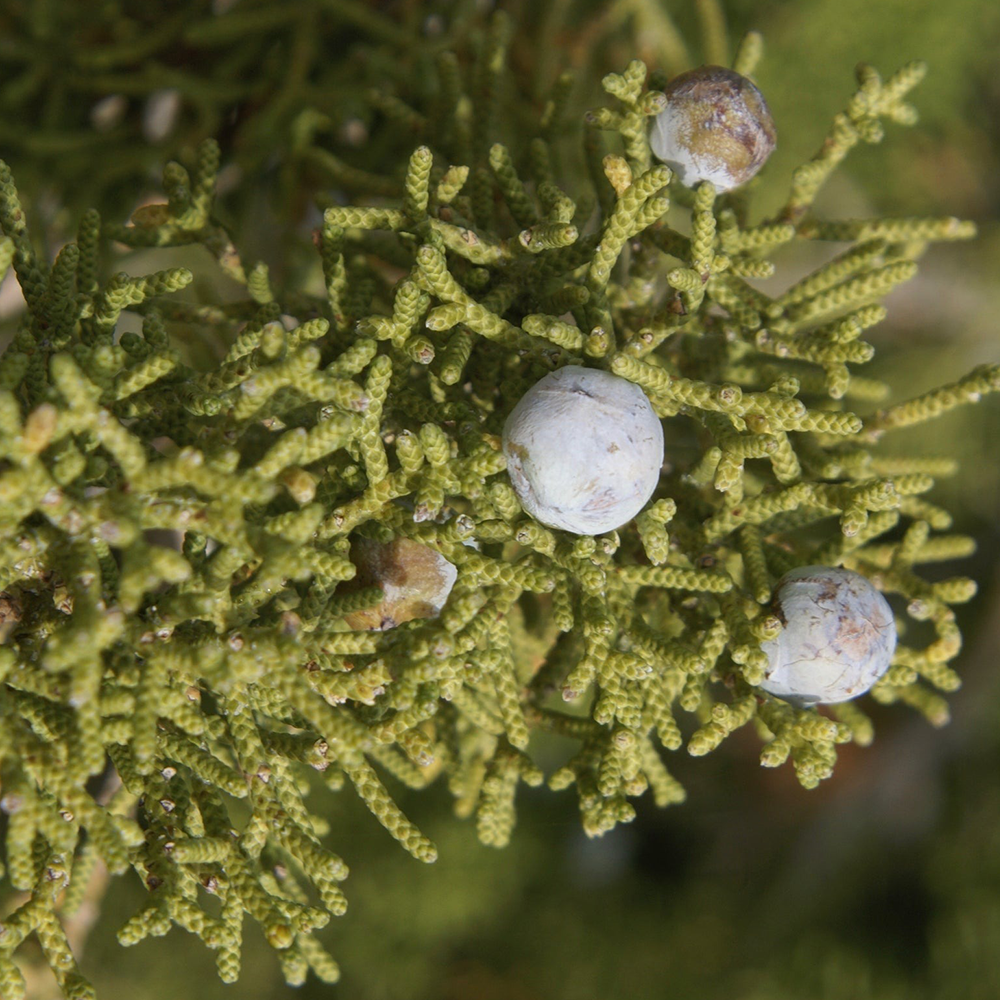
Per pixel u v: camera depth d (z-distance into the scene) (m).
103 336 0.24
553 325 0.24
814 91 0.35
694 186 0.25
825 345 0.25
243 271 0.26
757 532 0.25
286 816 0.24
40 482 0.23
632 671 0.24
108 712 0.24
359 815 0.39
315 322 0.24
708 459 0.25
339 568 0.24
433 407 0.24
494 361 0.25
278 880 0.25
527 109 0.28
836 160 0.25
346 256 0.26
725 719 0.24
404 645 0.24
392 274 0.28
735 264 0.25
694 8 0.34
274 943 0.24
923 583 0.25
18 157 0.28
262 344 0.24
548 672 0.25
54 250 0.28
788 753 0.24
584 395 0.24
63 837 0.23
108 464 0.24
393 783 0.39
